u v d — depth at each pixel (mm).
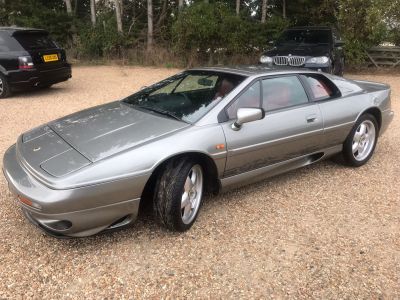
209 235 3598
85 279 2980
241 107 3998
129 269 3105
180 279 3006
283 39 11938
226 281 3000
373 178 4961
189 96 4191
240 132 3881
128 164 3189
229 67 4664
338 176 5000
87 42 17703
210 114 3789
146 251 3338
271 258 3291
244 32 16031
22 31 9430
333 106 4797
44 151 3400
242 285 2963
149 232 3611
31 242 3420
